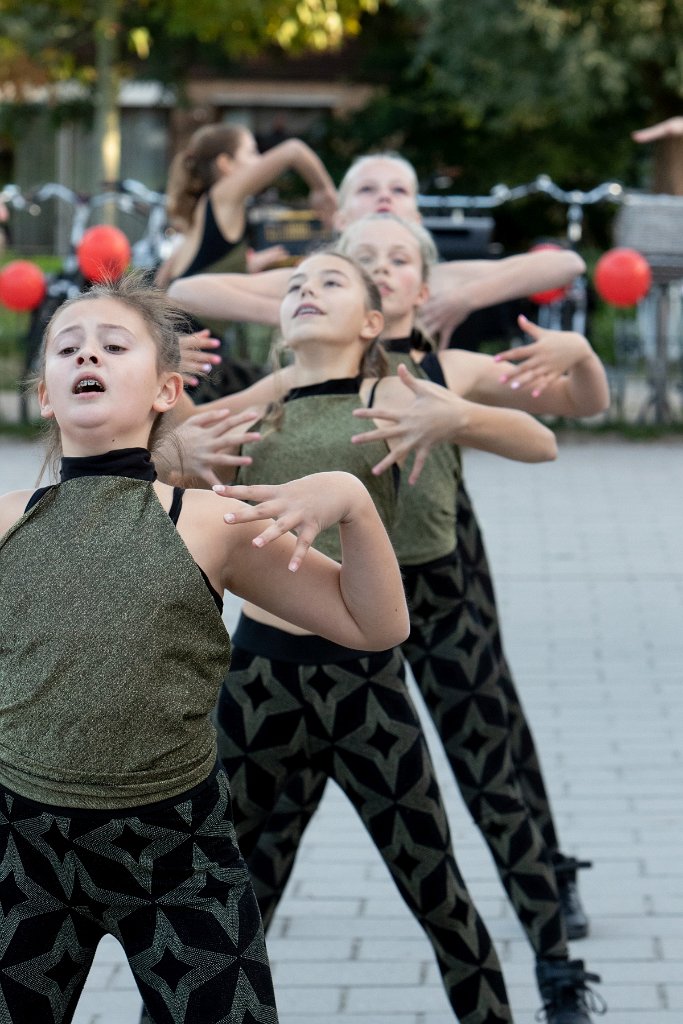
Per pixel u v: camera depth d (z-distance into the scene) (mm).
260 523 3469
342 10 21688
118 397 3395
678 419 17828
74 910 3322
